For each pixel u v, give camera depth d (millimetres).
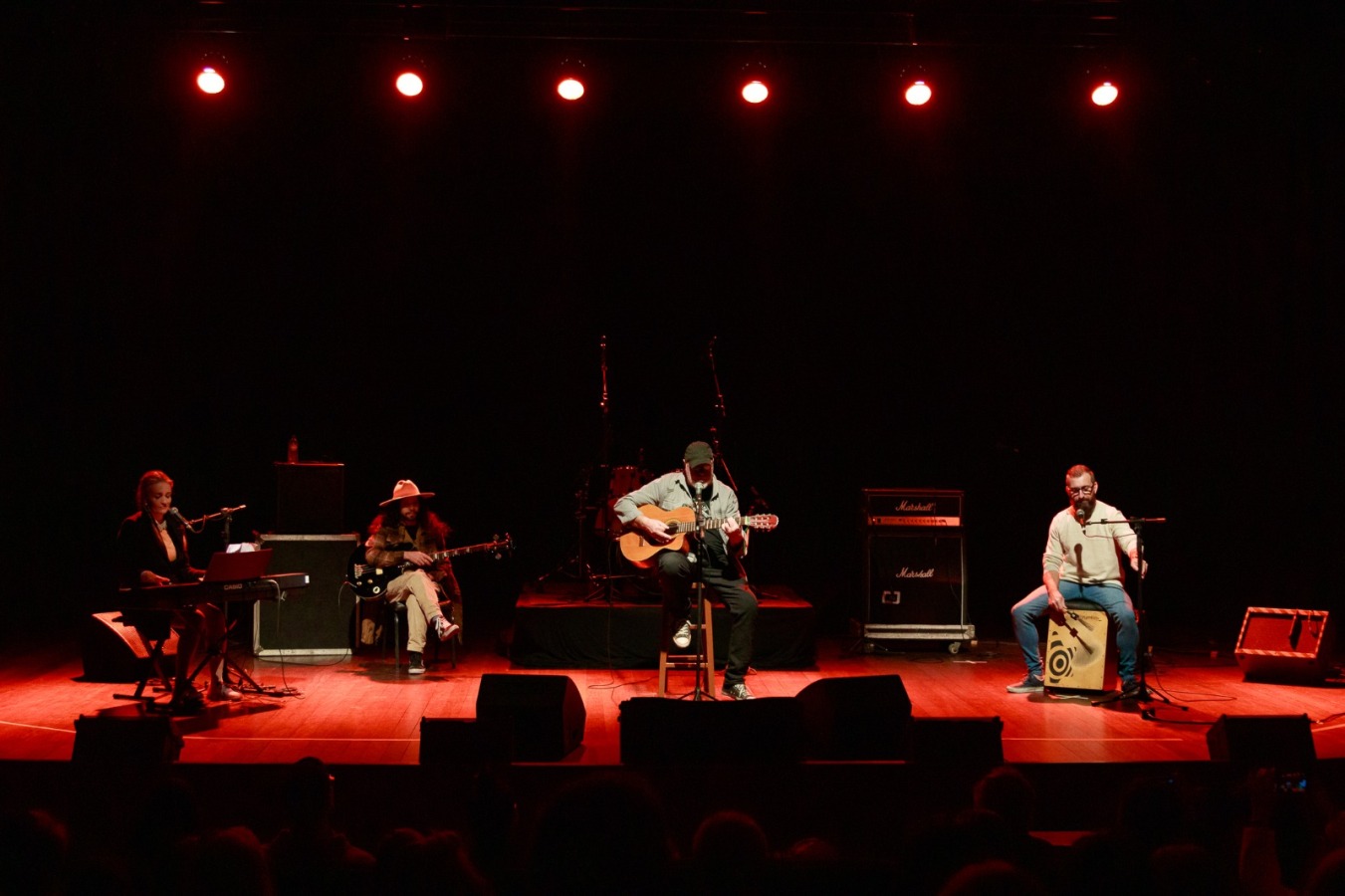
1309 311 8477
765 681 6504
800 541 9828
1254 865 2838
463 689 6168
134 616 5516
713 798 4113
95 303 9000
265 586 5605
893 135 8969
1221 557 9305
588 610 6859
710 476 5855
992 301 9312
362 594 6629
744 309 9398
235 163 8945
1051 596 6043
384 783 4102
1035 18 6965
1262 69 7352
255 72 8102
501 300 9406
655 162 9133
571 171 9148
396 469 9703
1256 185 8500
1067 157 8898
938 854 2340
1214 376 9031
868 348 9453
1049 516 9594
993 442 9539
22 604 9266
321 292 9320
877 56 7184
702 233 9273
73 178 8664
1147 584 9422
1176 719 5426
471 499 9883
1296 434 8766
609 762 4453
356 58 7797
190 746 4805
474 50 7438
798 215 9234
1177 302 9008
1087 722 5375
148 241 8984
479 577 10016
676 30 7000
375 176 9102
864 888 2189
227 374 9375
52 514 9398
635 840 2123
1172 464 9305
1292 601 8953
